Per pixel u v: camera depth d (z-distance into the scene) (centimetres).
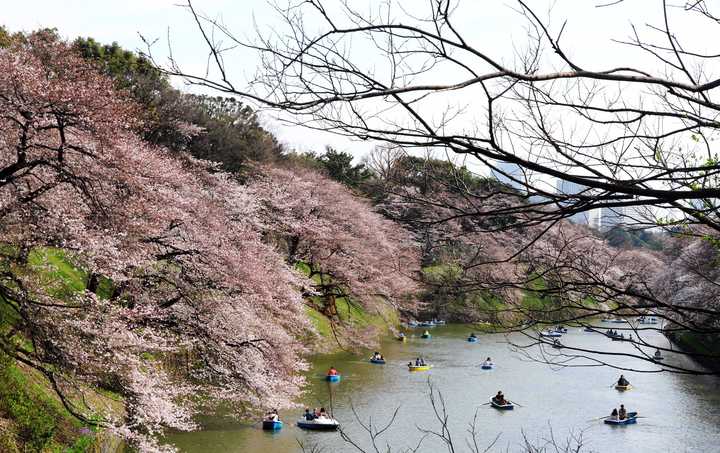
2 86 1463
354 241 4106
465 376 3750
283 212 3969
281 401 2275
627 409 3128
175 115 4291
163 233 2097
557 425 2805
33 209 1582
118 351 1647
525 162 401
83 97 1538
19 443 1475
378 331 4872
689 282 2566
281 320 2759
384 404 3009
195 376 2177
